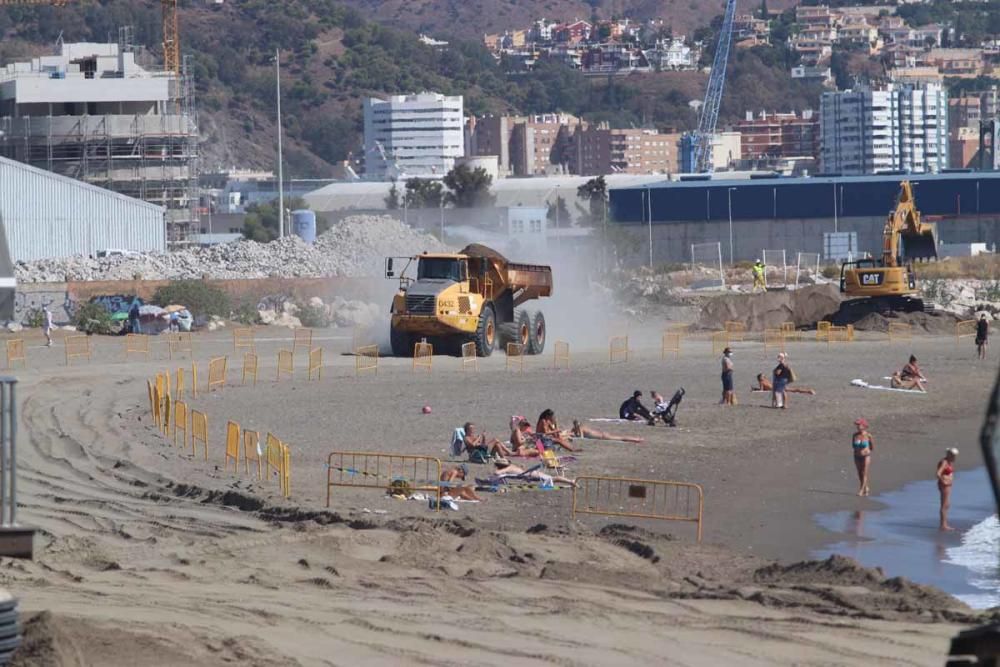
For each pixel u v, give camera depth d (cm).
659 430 10838
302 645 4747
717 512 7894
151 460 9294
